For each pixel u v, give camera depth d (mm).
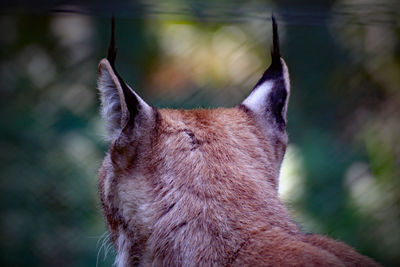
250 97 6344
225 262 5227
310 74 12859
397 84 13148
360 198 11867
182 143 5633
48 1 8141
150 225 5469
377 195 12016
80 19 12562
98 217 11258
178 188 5469
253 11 9062
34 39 12461
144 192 5539
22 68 12133
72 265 10992
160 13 8648
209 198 5434
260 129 6086
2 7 8062
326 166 11844
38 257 11094
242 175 5594
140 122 5609
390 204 12016
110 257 10883
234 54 12641
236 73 12617
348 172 12047
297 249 5211
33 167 11414
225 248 5266
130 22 12719
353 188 11875
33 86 11922
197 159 5586
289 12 9234
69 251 11102
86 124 11703
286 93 6242
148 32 12812
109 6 8336
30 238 11117
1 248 11055
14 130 11508
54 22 12594
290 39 12820
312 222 11305
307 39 12883
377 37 13133
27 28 12492
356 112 12914
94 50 12508
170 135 5652
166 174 5531
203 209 5383
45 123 11664
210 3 8977
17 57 12266
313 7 9211
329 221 11484
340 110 12812
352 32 13031
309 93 12789
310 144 12164
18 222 11172
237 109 6168
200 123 5824
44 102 11828
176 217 5395
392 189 12109
